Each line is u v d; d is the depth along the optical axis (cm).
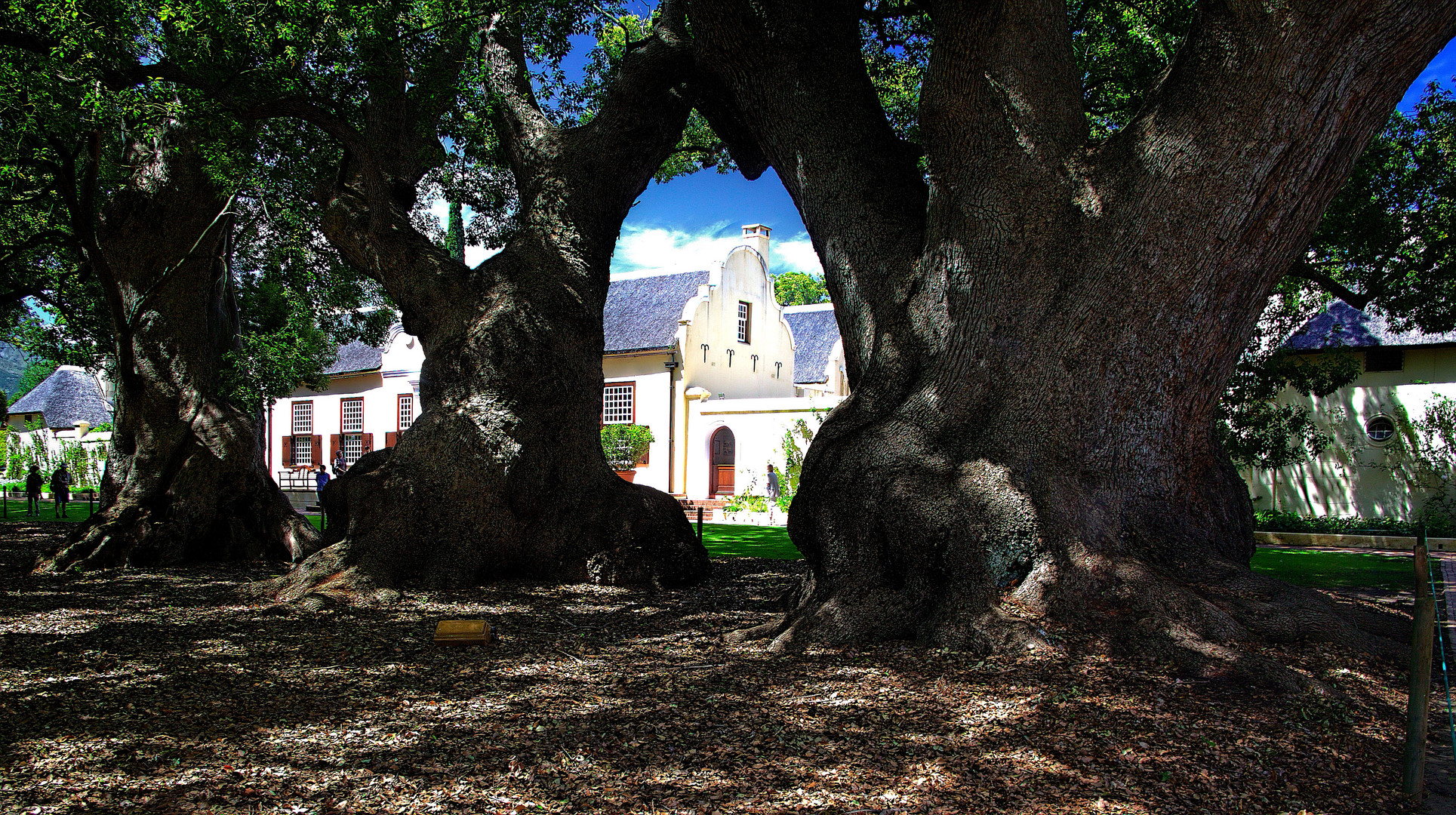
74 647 749
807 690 587
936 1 734
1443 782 454
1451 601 1048
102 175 1404
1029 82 720
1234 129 646
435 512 1059
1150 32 1217
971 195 734
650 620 889
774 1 849
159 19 1037
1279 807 414
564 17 1120
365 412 3597
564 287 1141
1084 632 644
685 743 485
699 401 3044
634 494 1166
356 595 971
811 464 797
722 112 1177
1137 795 419
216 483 1370
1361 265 1307
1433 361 2177
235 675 652
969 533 697
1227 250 681
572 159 1162
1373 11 602
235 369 1521
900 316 792
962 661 633
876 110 882
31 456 4294
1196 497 774
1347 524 2128
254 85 1019
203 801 412
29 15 991
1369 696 578
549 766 452
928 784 428
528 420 1097
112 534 1314
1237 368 1568
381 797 415
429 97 1085
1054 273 720
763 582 1177
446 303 1130
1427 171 1247
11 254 1523
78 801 413
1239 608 672
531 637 798
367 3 1005
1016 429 711
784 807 402
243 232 1606
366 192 1148
